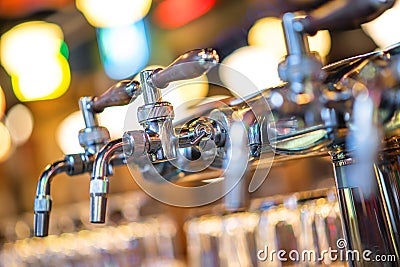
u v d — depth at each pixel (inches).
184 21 125.6
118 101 27.0
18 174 165.5
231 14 118.5
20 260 86.9
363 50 80.5
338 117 20.3
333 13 20.0
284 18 20.9
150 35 133.6
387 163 23.8
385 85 19.7
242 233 45.9
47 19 128.0
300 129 21.1
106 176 24.4
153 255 77.4
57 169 28.1
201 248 49.2
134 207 110.0
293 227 40.4
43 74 131.3
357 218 24.5
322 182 57.5
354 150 23.2
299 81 20.6
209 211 53.7
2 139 163.6
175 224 96.3
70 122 156.8
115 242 78.7
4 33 128.9
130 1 102.6
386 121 20.2
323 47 80.8
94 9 103.6
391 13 71.2
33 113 162.6
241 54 116.0
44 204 27.6
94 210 24.1
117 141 24.7
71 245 82.4
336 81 20.4
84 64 144.6
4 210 164.6
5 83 158.7
